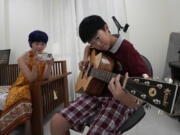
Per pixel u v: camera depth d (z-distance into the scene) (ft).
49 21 7.68
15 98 3.97
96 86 2.82
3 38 7.98
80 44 7.47
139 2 6.52
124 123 2.42
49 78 4.86
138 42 6.62
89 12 7.22
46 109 4.90
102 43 2.33
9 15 8.03
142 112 2.60
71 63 7.65
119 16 6.81
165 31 6.39
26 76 4.32
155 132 4.23
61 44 7.70
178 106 1.34
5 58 7.72
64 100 6.39
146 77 1.87
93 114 2.78
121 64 2.42
